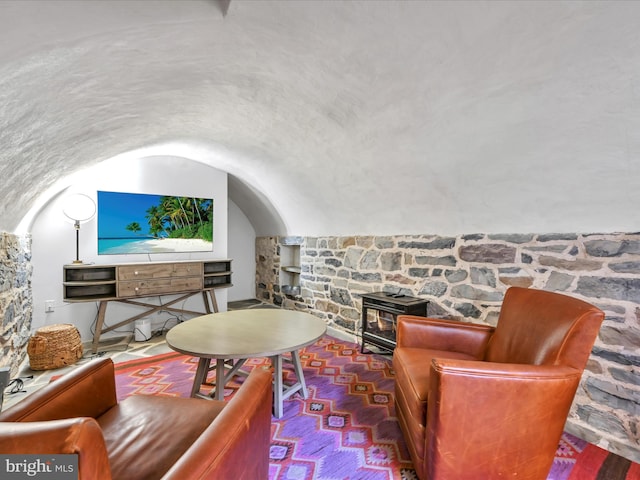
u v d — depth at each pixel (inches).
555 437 53.0
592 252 73.5
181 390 93.4
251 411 40.9
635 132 56.1
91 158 98.7
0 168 61.2
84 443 22.5
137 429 44.9
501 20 48.1
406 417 65.2
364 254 139.5
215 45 54.4
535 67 54.5
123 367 110.0
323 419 78.8
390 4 47.5
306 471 61.7
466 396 51.2
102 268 127.5
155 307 147.2
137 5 38.9
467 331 79.7
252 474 41.3
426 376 63.3
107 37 42.6
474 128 73.5
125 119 78.2
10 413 37.7
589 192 69.6
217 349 70.9
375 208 125.3
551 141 66.5
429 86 66.6
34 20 34.2
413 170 98.2
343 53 60.3
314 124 95.5
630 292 67.5
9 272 92.6
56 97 52.7
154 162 151.7
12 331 96.1
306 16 49.2
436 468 52.4
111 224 141.6
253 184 168.7
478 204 92.7
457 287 104.7
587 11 43.8
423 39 55.0
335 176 123.9
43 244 128.0
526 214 84.3
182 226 160.9
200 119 95.0
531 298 69.6
